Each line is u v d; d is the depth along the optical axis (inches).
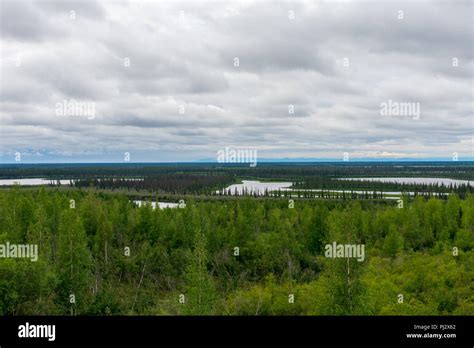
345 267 985.5
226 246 2144.4
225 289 1711.4
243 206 2901.1
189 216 2365.9
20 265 1174.3
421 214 2719.0
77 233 1371.8
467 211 2549.2
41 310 1165.1
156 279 1784.0
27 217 2057.1
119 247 2161.7
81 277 1318.9
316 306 1076.5
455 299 1306.6
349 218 1010.1
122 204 2805.1
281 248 2055.9
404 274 1544.0
